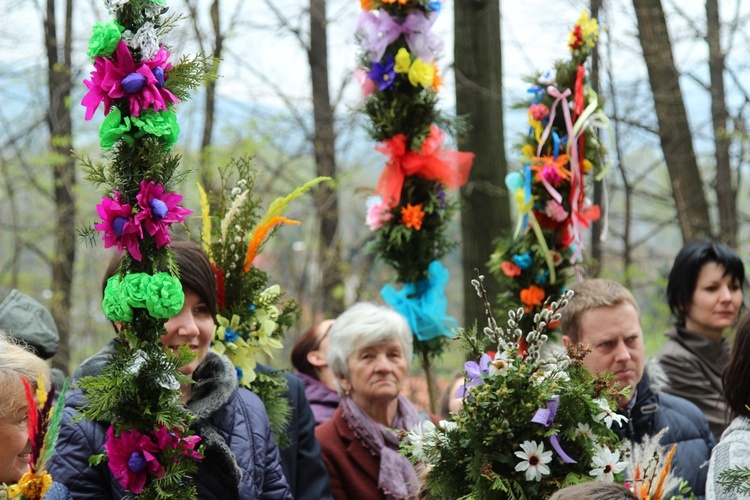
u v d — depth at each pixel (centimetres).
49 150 1464
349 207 1494
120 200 322
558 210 549
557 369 345
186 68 328
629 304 437
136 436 325
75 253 1539
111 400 319
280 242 1426
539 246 553
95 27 318
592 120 556
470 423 341
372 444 475
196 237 458
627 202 1217
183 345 326
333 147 1390
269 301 451
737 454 339
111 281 323
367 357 478
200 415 359
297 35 1388
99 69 321
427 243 598
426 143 591
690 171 1122
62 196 1492
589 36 557
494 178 912
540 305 548
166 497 323
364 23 585
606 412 346
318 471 454
